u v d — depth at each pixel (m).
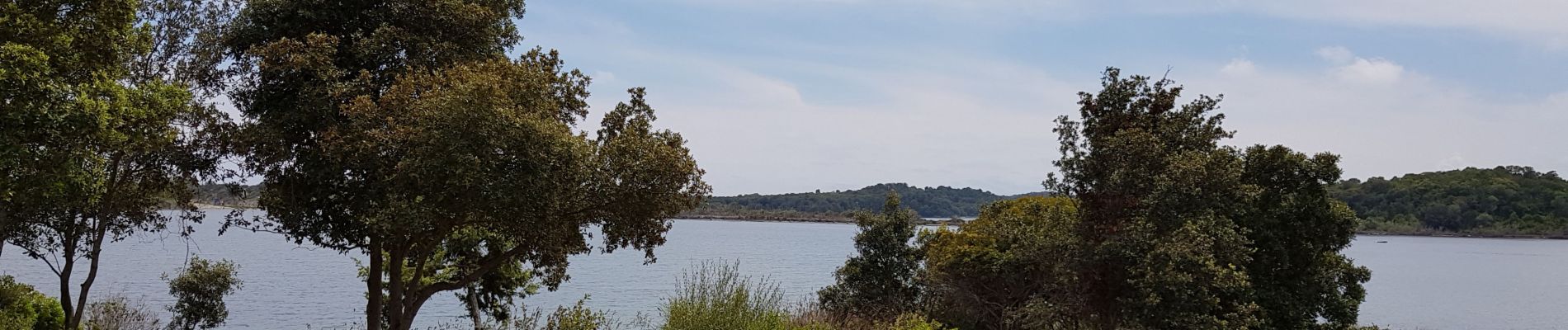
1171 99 20.02
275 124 14.94
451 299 46.78
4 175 9.76
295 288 52.62
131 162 16.69
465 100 12.05
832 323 23.98
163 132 12.58
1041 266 21.14
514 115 12.62
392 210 13.12
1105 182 19.09
